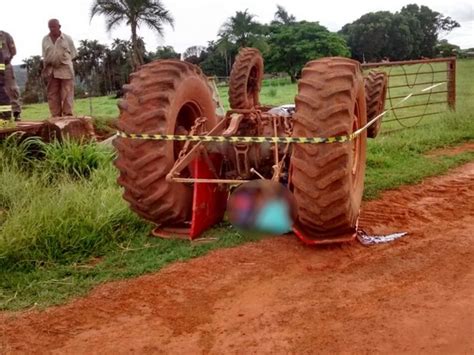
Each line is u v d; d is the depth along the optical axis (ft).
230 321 13.66
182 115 20.34
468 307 13.57
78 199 20.66
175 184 18.49
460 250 17.29
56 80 36.86
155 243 19.06
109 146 30.09
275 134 18.56
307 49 172.04
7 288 16.16
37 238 18.35
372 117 29.89
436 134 38.99
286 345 12.42
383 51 207.31
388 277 15.58
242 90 30.42
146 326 13.66
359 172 19.54
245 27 157.79
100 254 18.49
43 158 27.86
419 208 22.63
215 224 20.27
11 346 13.00
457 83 75.25
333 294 14.73
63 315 14.46
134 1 104.78
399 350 11.94
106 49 140.77
